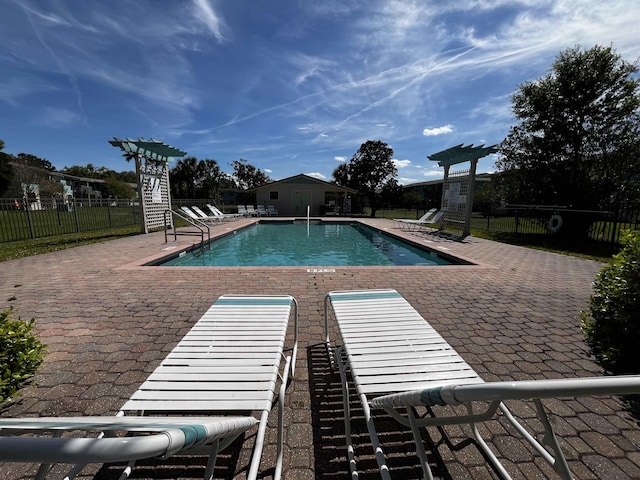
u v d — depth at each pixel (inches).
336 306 98.6
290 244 428.8
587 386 30.9
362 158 959.6
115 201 527.8
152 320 123.3
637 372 90.0
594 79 399.9
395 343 74.5
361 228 615.8
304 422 70.5
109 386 80.5
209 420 40.2
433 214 531.5
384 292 112.1
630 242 99.0
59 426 31.8
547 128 451.2
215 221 637.3
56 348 100.0
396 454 61.5
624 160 398.3
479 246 336.8
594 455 60.7
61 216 633.6
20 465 57.8
